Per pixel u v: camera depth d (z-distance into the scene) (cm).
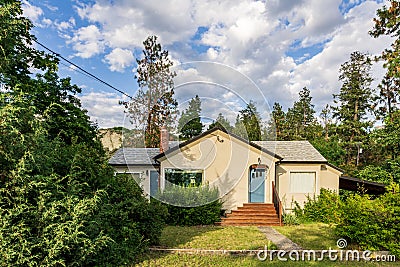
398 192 700
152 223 676
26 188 371
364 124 2570
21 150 378
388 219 631
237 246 696
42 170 417
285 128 3766
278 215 1108
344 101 2797
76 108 1029
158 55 1502
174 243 720
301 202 1271
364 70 2694
